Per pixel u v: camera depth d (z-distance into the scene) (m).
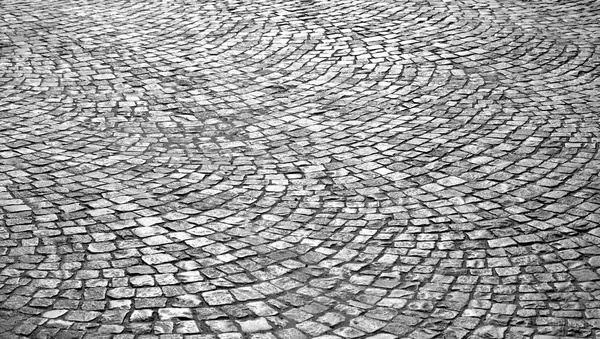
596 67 9.33
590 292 5.26
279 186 6.77
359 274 5.49
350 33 10.59
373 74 9.26
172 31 10.86
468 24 10.84
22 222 6.10
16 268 5.49
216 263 5.61
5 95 8.73
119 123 8.07
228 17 11.37
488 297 5.21
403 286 5.34
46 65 9.64
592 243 5.82
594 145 7.39
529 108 8.25
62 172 6.96
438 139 7.58
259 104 8.54
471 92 8.68
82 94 8.80
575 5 11.66
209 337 4.81
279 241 5.91
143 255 5.69
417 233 6.00
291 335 4.84
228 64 9.68
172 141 7.68
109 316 5.00
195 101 8.63
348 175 6.95
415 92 8.73
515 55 9.72
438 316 5.02
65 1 12.32
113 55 9.99
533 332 4.86
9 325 4.88
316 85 9.01
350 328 4.91
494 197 6.50
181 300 5.18
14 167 7.04
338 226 6.11
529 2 11.83
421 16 11.20
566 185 6.67
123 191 6.64
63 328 4.87
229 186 6.77
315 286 5.35
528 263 5.59
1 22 11.25
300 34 10.61
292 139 7.70
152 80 9.20
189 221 6.18
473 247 5.79
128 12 11.73
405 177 6.88
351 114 8.23
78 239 5.88
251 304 5.15
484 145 7.44
